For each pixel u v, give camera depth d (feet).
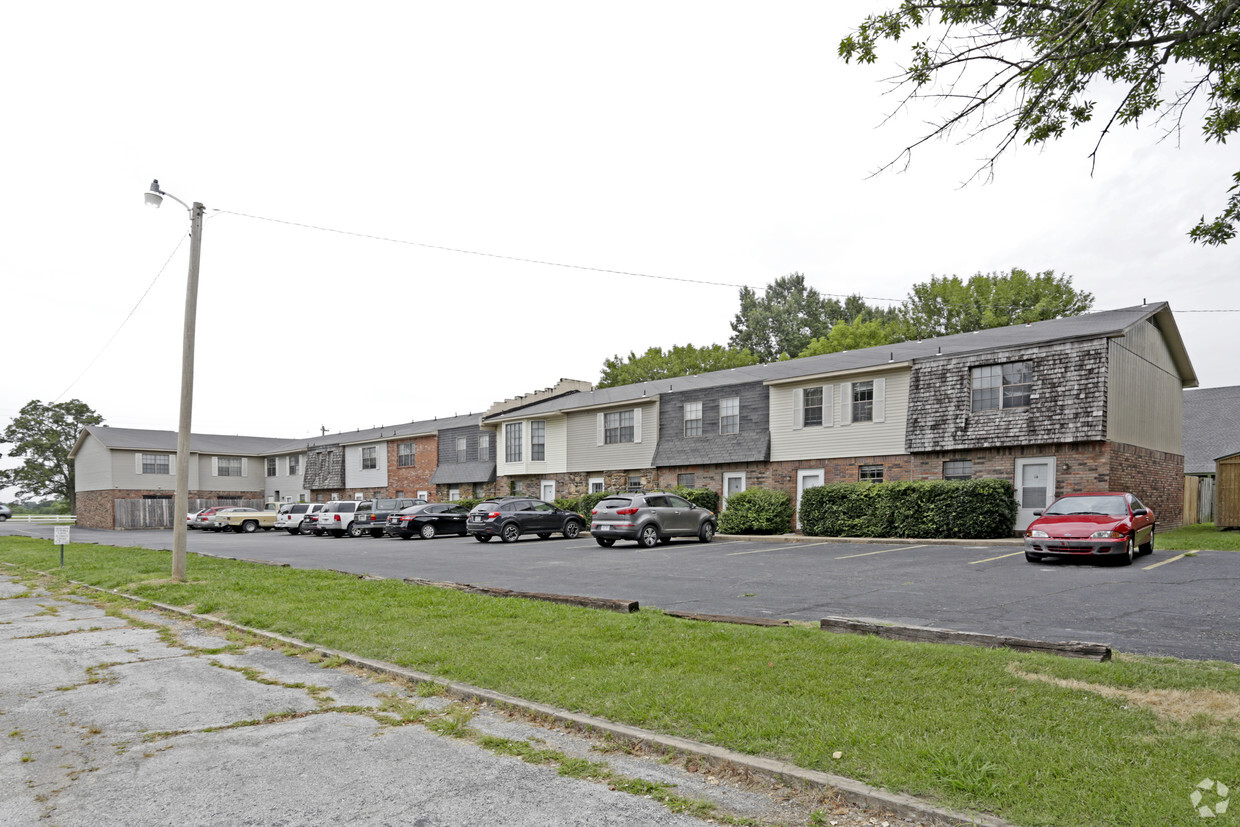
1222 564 41.45
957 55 18.86
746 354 183.32
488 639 26.12
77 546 81.15
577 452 109.40
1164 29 18.22
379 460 151.02
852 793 13.15
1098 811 11.71
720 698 18.31
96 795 14.32
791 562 51.39
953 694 17.87
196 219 49.80
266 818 13.20
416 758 16.02
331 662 24.53
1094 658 20.40
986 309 149.07
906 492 66.44
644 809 13.28
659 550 65.16
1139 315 66.08
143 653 26.81
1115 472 60.70
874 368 74.08
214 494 177.78
